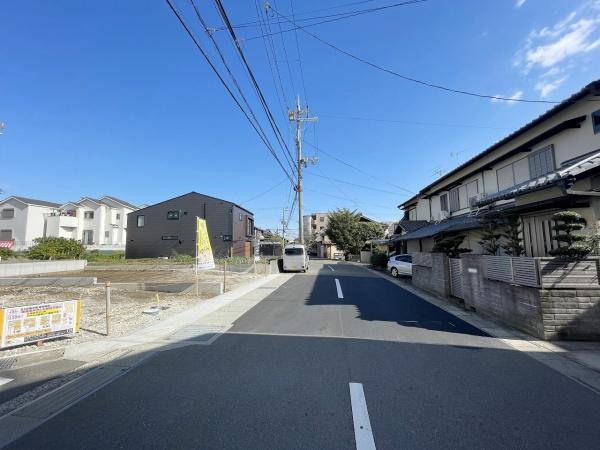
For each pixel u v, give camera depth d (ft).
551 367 15.67
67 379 14.82
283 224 188.55
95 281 48.70
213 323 25.17
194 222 117.19
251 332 22.43
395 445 9.59
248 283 54.13
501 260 24.64
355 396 12.65
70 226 156.87
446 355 17.42
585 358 16.88
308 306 32.30
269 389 13.32
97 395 12.96
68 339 20.97
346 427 10.53
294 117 89.15
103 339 20.99
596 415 11.26
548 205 26.27
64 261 74.84
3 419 11.27
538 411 11.51
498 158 45.06
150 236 118.83
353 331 22.52
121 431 10.39
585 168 22.27
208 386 13.66
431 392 12.99
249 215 138.51
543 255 31.09
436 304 33.27
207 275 65.67
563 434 10.14
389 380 14.15
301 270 81.25
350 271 80.07
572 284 19.97
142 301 35.60
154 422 10.91
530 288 21.06
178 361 16.78
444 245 42.86
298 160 93.50
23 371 15.72
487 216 32.48
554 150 36.47
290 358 17.04
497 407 11.80
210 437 10.03
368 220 156.97
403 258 62.90
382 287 47.32
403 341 20.08
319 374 14.84
